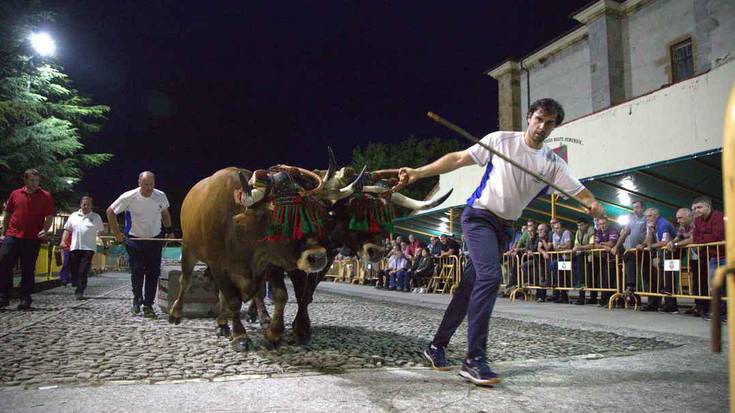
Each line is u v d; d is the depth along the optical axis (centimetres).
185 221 606
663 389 359
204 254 548
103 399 324
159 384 365
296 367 428
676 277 902
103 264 2928
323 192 459
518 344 559
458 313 421
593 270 1049
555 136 1357
